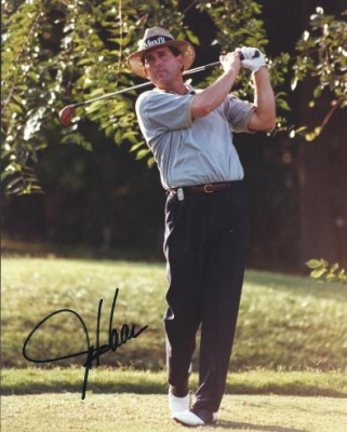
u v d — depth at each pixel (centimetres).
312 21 642
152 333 975
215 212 525
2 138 740
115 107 719
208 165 523
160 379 738
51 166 2114
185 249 529
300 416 571
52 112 722
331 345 936
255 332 974
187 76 831
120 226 2206
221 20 715
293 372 804
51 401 621
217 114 538
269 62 680
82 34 720
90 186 2153
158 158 539
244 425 533
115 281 1215
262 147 1669
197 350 900
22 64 730
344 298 1140
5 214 2258
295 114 1040
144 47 543
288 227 1862
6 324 988
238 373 800
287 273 1762
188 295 534
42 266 1407
